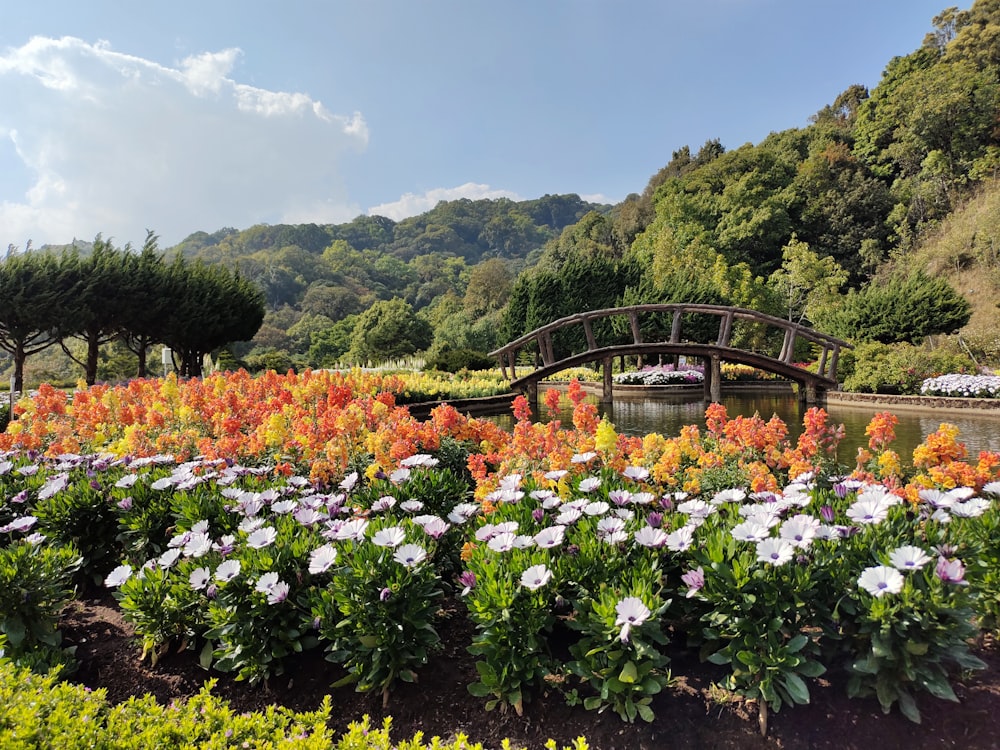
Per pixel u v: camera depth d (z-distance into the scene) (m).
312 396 7.80
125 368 29.56
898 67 50.75
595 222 70.12
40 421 6.02
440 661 2.57
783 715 2.08
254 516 3.18
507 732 2.13
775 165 50.19
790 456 4.17
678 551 2.44
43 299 17.64
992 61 46.38
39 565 2.76
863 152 49.97
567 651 2.52
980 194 39.31
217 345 24.77
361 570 2.26
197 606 2.56
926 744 1.93
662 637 2.06
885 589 1.89
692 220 46.66
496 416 12.98
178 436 5.36
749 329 27.64
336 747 1.72
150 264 21.61
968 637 2.08
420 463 3.65
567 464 3.80
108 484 3.80
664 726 2.08
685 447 4.26
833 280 31.61
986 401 12.34
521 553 2.39
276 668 2.46
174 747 1.71
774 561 2.04
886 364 15.11
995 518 2.53
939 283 20.45
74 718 1.76
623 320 25.34
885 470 3.74
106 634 3.03
